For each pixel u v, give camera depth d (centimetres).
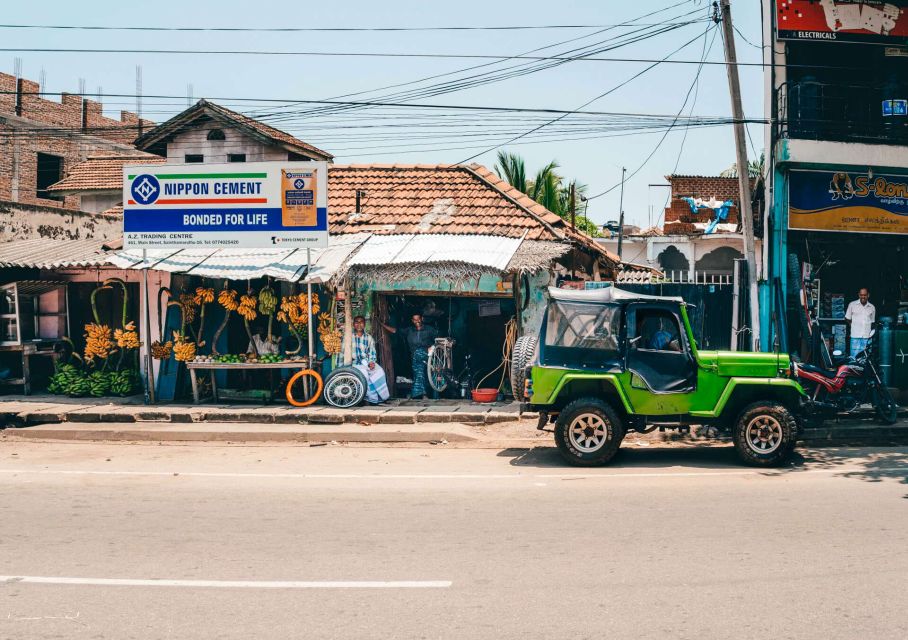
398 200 1714
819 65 1625
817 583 548
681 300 1001
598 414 981
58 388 1623
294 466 1006
